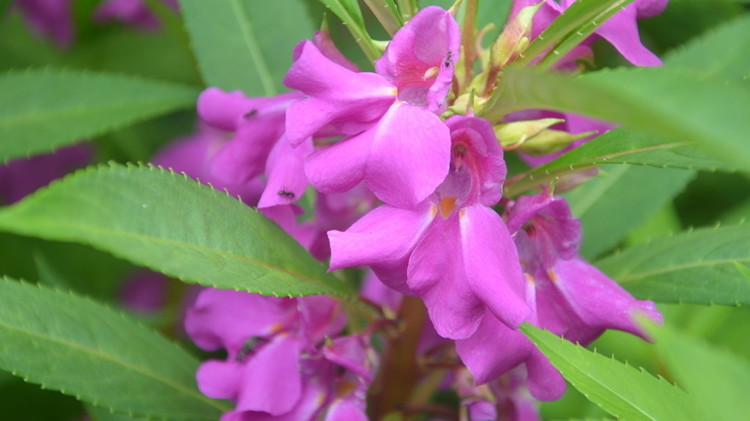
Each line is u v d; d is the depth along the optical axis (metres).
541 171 0.30
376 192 0.27
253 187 0.36
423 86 0.29
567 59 0.31
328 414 0.31
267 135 0.31
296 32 0.37
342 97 0.28
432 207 0.28
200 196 0.28
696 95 0.21
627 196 0.37
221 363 0.32
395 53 0.28
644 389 0.27
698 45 0.37
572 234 0.29
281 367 0.32
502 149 0.28
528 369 0.29
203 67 0.37
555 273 0.30
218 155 0.32
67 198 0.25
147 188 0.27
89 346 0.32
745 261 0.32
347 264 0.27
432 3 0.32
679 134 0.21
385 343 0.34
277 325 0.32
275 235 0.29
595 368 0.27
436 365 0.33
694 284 0.32
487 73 0.30
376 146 0.27
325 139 0.31
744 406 0.22
